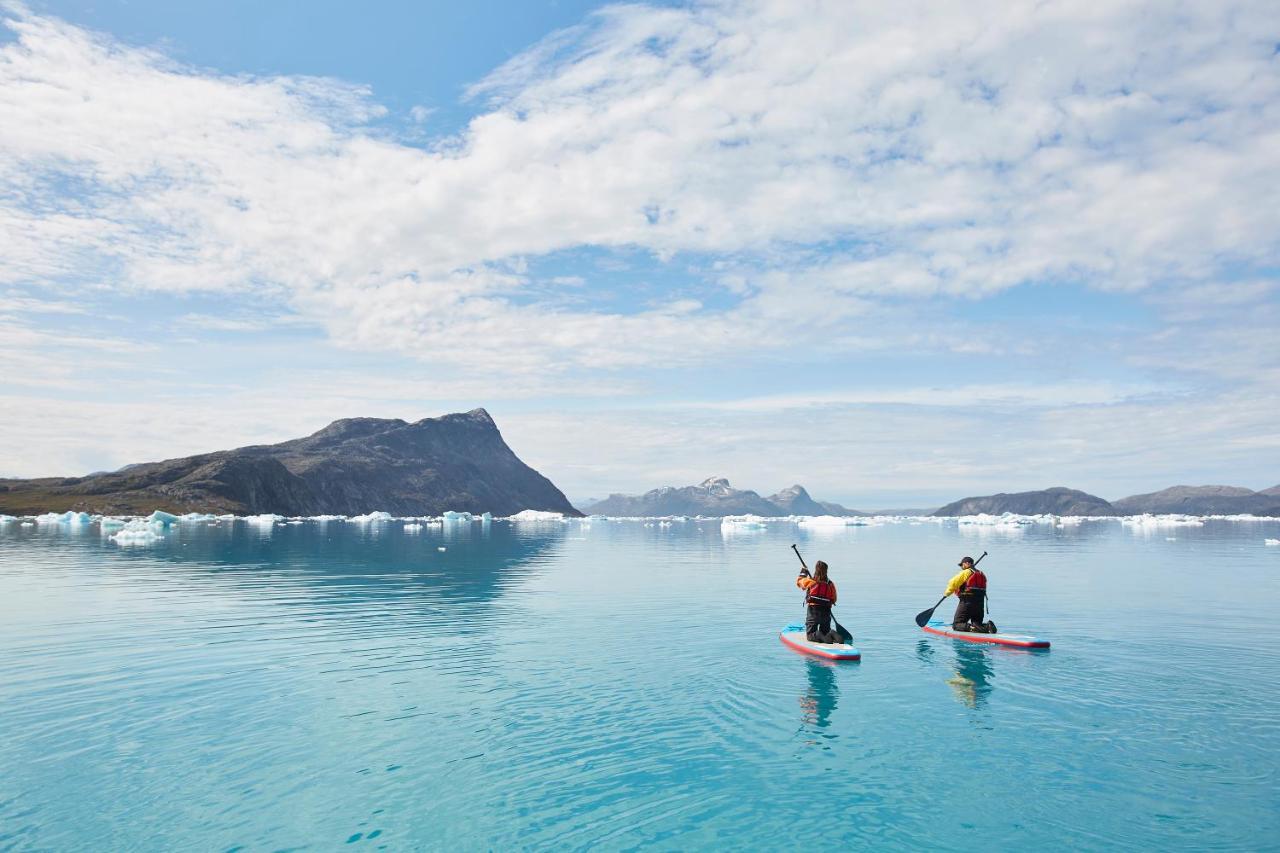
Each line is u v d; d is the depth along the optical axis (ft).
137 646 61.46
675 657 57.82
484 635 67.41
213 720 40.88
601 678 50.85
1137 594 99.76
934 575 132.67
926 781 32.58
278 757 35.22
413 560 162.30
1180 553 196.03
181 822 28.09
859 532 402.52
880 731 39.52
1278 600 92.84
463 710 43.06
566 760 35.06
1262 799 30.50
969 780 32.68
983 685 48.98
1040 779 32.76
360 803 30.01
